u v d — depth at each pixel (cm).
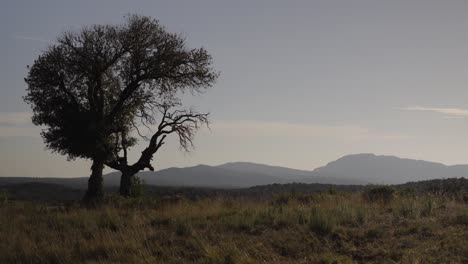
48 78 3850
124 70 3988
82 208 2423
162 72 3991
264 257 1228
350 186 3928
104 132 3853
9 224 1695
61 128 3838
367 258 1203
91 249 1320
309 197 2341
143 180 4134
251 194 3131
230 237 1427
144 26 3984
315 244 1342
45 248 1323
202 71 4097
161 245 1355
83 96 3969
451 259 1136
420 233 1436
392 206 1934
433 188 2728
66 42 3912
